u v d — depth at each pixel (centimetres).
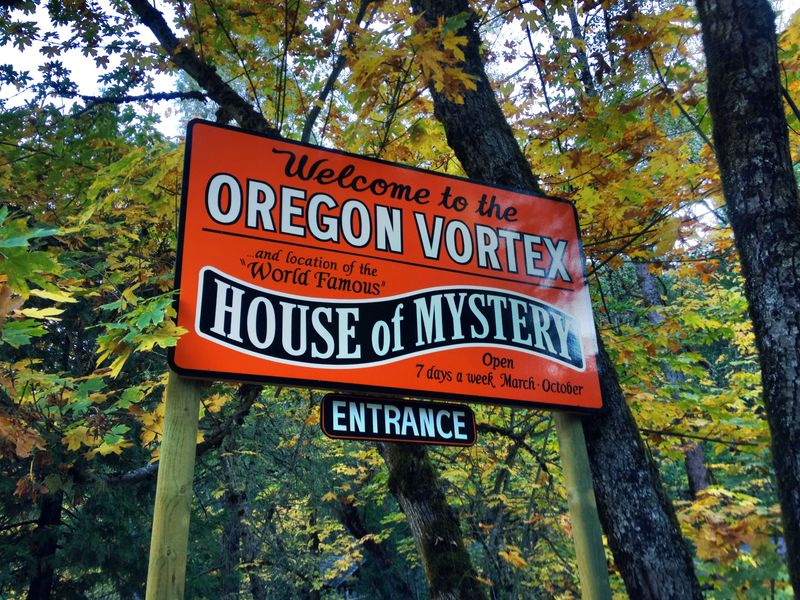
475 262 347
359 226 322
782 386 221
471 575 463
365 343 302
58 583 900
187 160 294
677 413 479
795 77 396
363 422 293
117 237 533
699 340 686
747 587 300
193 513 982
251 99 588
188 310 269
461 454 622
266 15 496
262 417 895
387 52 324
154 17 492
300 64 541
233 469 838
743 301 692
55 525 854
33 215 470
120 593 886
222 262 284
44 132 503
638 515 319
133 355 735
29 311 232
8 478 768
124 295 323
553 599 563
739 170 252
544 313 354
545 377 337
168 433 249
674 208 471
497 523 552
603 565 300
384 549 1235
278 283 292
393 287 319
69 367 786
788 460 216
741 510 328
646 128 441
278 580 914
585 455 329
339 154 331
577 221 391
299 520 989
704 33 275
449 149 514
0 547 810
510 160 394
